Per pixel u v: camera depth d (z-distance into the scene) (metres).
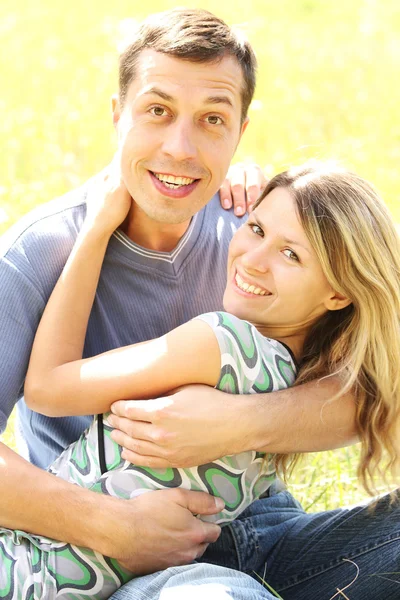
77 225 3.44
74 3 13.66
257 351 3.08
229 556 3.32
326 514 3.40
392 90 10.18
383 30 12.99
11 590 2.90
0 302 3.20
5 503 2.93
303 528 3.40
